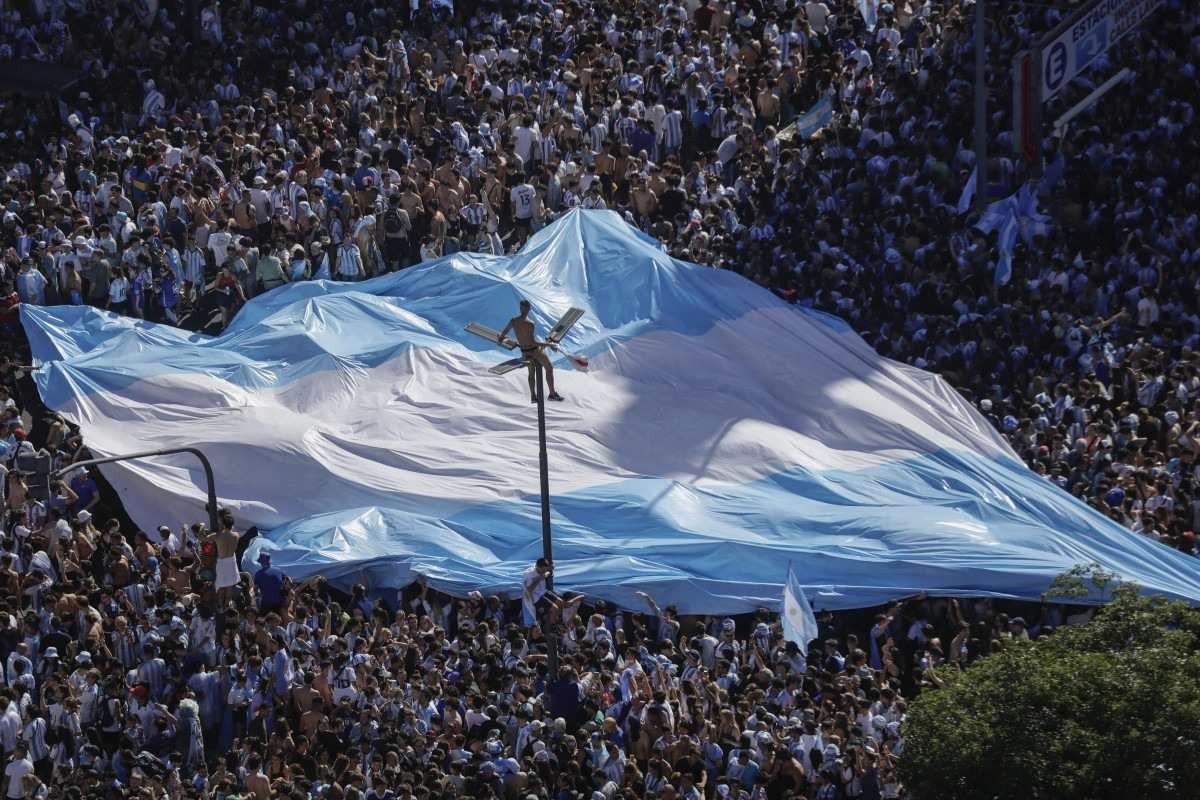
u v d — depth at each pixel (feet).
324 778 360.28
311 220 598.34
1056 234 595.88
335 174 608.19
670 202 627.87
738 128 652.89
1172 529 495.41
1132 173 616.80
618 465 515.50
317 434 514.27
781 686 399.85
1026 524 491.31
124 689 400.67
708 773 371.15
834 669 421.59
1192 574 473.67
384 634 418.92
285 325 557.33
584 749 368.27
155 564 460.55
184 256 583.58
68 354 547.08
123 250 583.58
